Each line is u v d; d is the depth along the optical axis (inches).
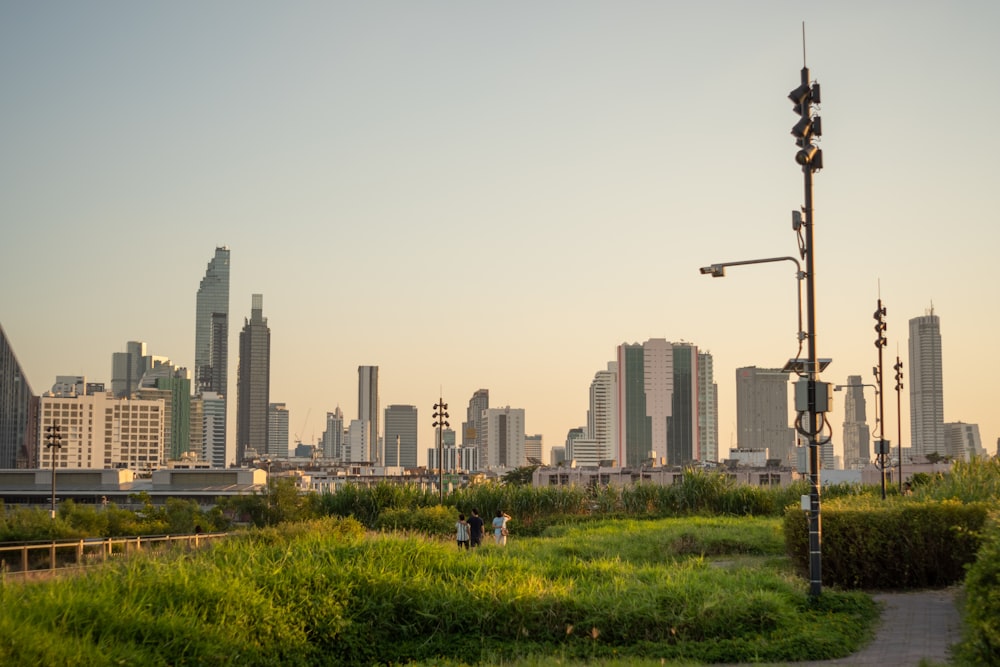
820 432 850.8
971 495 1166.3
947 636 733.9
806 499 849.5
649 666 621.3
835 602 820.6
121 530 3233.3
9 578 685.9
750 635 715.4
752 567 1091.9
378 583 758.5
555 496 2161.7
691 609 738.8
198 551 914.1
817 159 855.1
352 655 685.3
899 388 2420.0
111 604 587.5
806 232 855.1
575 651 690.2
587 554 1218.6
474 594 759.7
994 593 572.1
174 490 6092.5
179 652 568.7
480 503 2144.4
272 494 4077.3
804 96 844.0
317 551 862.5
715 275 936.9
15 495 5885.8
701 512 2062.0
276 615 666.8
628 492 2180.1
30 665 479.8
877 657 667.4
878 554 979.9
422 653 697.0
